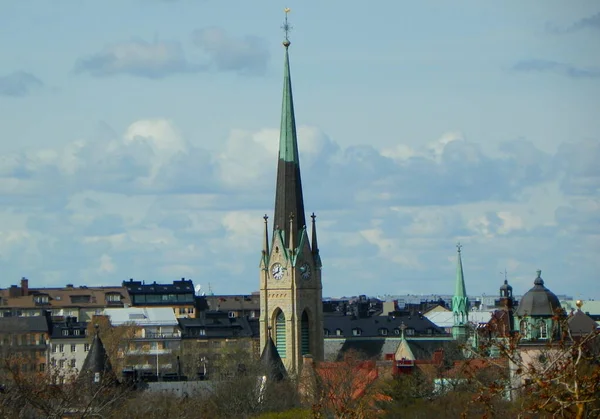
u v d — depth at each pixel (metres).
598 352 181.38
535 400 175.25
